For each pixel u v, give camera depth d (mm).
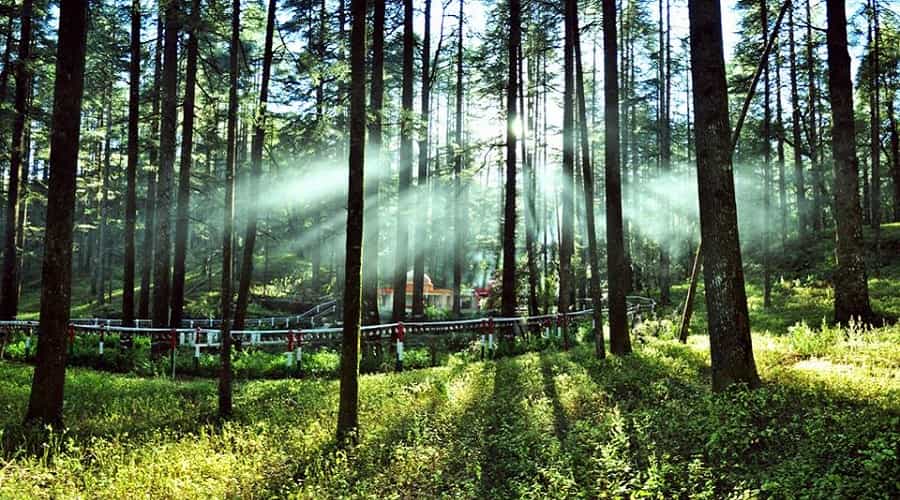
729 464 6504
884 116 39438
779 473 5934
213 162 39406
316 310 36938
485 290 39719
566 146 18234
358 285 9172
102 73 24234
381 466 8016
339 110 16516
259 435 9500
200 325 29234
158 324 19828
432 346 19312
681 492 6105
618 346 14875
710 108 9234
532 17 21562
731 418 7453
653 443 7316
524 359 15828
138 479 7324
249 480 7520
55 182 9781
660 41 32812
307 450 8633
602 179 37906
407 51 20922
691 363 12008
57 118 9789
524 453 7781
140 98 23594
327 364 17188
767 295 22812
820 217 40812
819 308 19984
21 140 23094
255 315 36156
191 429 10156
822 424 6914
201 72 21734
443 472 7828
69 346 18516
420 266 28641
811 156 27797
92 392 12984
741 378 8883
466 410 10469
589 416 9250
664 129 32938
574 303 28906
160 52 24438
